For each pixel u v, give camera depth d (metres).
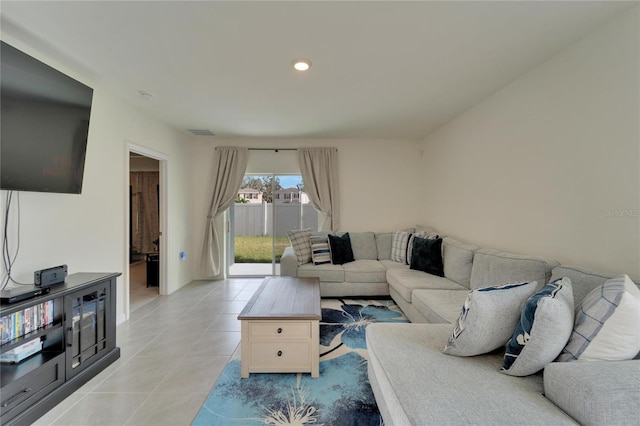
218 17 1.63
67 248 2.27
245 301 3.58
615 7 1.53
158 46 1.94
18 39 1.85
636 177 1.51
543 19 1.64
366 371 2.02
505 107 2.57
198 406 1.66
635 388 0.92
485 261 2.40
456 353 1.38
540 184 2.17
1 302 1.50
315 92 2.73
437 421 0.96
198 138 4.59
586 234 1.79
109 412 1.61
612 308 1.10
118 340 2.50
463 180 3.32
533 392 1.10
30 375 1.55
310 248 3.93
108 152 2.71
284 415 1.58
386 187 4.69
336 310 3.24
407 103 3.01
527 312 1.18
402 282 2.87
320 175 4.56
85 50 2.00
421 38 1.84
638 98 1.49
